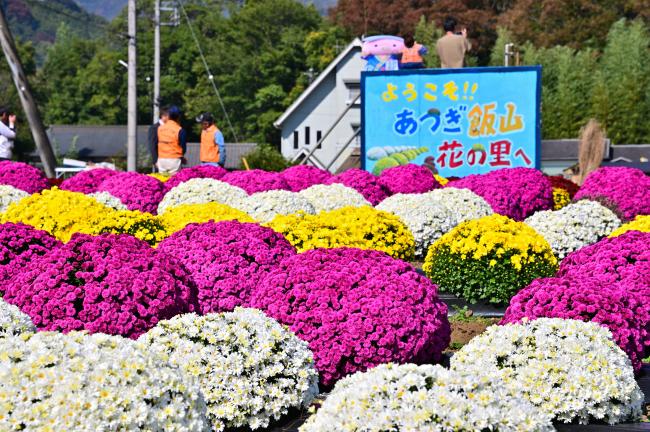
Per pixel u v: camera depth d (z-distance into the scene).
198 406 6.14
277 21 111.75
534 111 24.92
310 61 100.12
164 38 106.06
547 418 6.14
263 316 7.74
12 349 5.78
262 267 9.82
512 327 7.73
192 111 99.19
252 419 7.23
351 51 72.31
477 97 25.19
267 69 100.12
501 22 92.19
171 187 19.50
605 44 90.06
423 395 5.73
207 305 9.64
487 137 25.22
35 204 13.20
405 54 27.39
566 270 10.82
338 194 17.70
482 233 12.12
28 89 26.95
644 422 7.48
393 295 8.35
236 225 10.18
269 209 15.97
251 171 19.86
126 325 8.23
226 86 99.56
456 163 25.38
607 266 10.27
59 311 8.24
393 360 8.23
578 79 82.56
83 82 109.50
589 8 92.00
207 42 106.25
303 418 7.55
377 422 5.63
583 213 15.10
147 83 104.25
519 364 7.43
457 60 25.92
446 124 25.38
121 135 97.44
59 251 8.58
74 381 5.55
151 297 8.41
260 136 96.25
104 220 12.94
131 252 8.70
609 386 7.33
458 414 5.64
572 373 7.31
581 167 29.45
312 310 8.30
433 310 8.59
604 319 8.42
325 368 8.20
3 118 22.88
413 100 25.50
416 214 16.19
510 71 25.00
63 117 109.88
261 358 7.32
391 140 25.64
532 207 19.47
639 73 83.06
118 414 5.56
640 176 19.97
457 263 12.09
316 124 73.88
